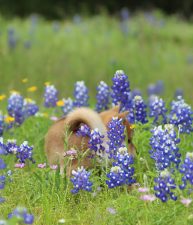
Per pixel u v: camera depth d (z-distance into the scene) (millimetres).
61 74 17000
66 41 21469
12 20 26297
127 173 6980
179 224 6289
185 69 20266
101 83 10203
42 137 9117
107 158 7535
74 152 7391
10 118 9422
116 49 21344
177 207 6449
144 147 8352
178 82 18453
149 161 8172
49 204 6977
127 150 7605
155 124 9133
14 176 7703
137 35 24578
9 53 18125
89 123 7598
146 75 18875
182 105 9008
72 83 16250
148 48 22547
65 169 7457
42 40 21188
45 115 10656
